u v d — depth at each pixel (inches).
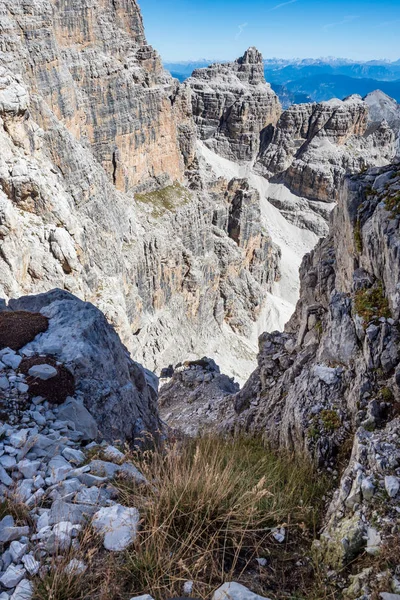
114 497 270.5
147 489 273.3
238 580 232.1
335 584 238.1
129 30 3521.2
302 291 716.7
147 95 3307.1
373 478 286.5
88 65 2815.0
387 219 440.1
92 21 2910.9
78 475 280.1
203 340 3634.4
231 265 4229.8
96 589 207.8
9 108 1465.3
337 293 494.3
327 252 639.8
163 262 3080.7
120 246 2532.0
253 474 340.2
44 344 409.1
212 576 228.2
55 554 220.1
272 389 655.1
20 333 413.1
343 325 466.0
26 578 208.7
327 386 447.2
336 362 466.9
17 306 519.2
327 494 344.5
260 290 4507.9
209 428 787.4
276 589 232.7
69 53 2704.2
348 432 402.3
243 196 4771.2
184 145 4030.5
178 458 297.7
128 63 3267.7
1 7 1941.4
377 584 221.5
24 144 1553.9
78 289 1504.7
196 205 3740.2
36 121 1852.9
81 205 2071.9
